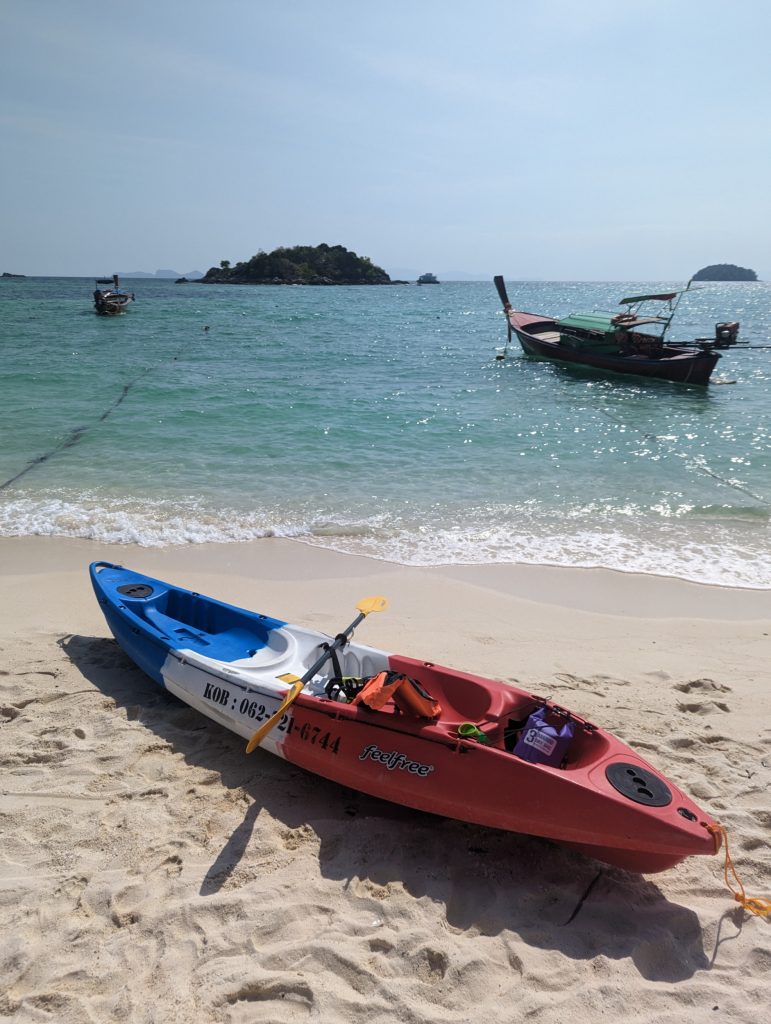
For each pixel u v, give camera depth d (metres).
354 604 8.08
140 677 6.41
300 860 4.30
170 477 12.55
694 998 3.43
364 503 11.52
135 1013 3.32
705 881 4.21
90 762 5.16
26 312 52.53
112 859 4.26
